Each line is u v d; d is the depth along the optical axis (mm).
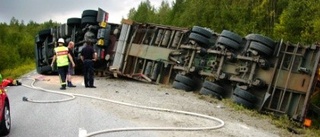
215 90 14664
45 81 17406
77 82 16734
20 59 88875
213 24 35500
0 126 7191
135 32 18516
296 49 13562
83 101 11438
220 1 38062
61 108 10281
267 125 11125
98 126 8336
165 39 17609
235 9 33562
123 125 8516
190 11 41969
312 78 12648
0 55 78875
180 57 16781
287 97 13406
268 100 13508
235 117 11336
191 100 13344
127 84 16719
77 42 19281
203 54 15820
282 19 22406
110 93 13477
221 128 9312
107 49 18875
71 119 8945
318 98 14688
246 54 14508
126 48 18438
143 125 8672
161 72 17344
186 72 15938
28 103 11031
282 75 13609
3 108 7246
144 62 17984
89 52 14891
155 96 13531
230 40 15039
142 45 18172
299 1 22047
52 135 7477
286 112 13125
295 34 21734
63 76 14094
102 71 19047
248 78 14094
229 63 15062
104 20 18312
